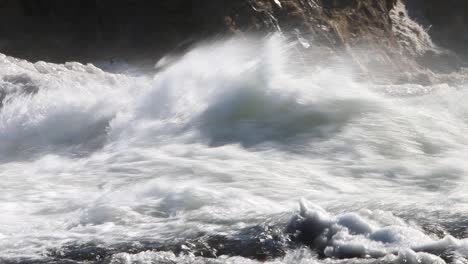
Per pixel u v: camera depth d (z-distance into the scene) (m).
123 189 22.47
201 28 49.88
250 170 23.83
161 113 29.92
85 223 19.58
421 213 18.42
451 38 65.56
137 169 24.81
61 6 52.53
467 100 31.77
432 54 61.84
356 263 15.90
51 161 27.47
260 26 49.69
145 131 28.89
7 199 22.20
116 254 17.11
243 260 16.66
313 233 17.53
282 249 17.11
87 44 52.00
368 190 21.94
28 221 20.05
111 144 28.67
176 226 18.81
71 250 17.70
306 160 25.05
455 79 57.84
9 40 51.31
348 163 24.58
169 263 16.69
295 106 28.78
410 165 24.19
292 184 22.38
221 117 28.80
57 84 33.06
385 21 58.50
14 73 34.09
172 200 20.66
